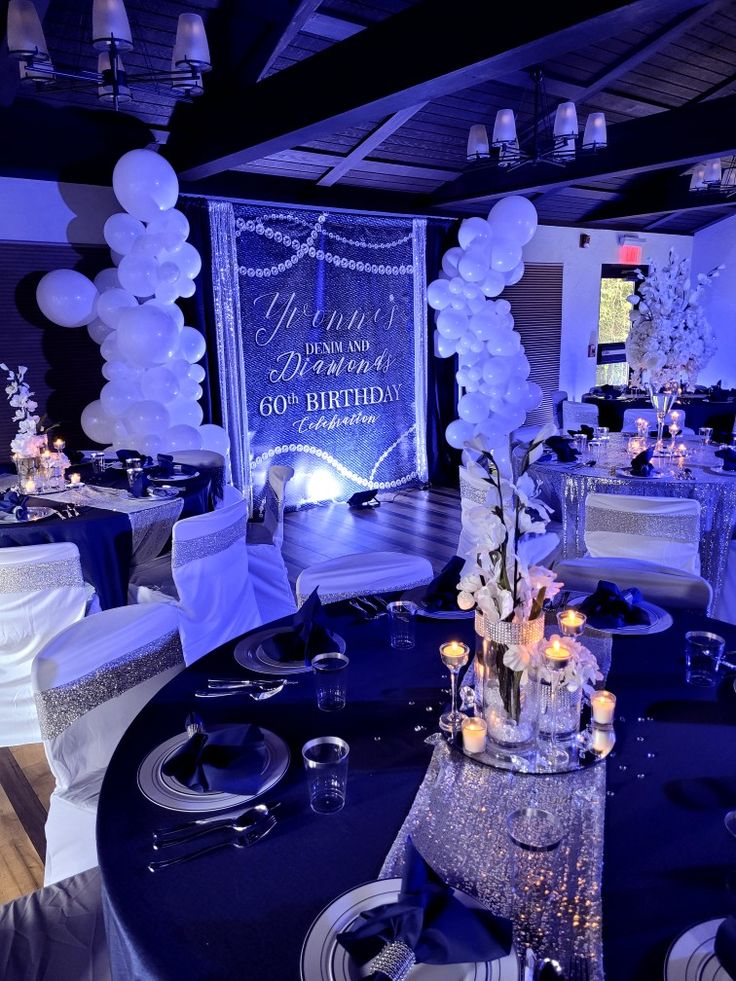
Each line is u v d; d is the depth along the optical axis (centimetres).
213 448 553
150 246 459
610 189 831
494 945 93
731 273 1030
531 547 243
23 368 382
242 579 350
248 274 627
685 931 99
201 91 340
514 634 132
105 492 373
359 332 720
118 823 125
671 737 148
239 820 125
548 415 939
